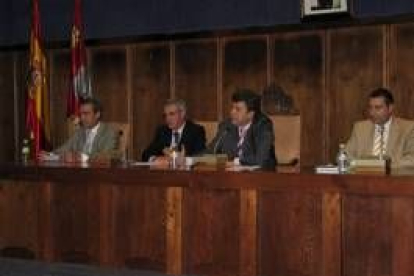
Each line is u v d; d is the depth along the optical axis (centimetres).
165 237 419
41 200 459
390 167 396
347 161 404
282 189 384
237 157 481
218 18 695
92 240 442
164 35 722
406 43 609
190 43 710
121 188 431
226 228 401
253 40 678
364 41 627
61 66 779
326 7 638
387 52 616
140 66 738
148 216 423
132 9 739
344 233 369
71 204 448
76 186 446
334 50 641
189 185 409
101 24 756
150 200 422
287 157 509
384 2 616
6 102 805
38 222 461
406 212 352
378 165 381
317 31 647
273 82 668
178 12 715
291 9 659
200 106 706
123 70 746
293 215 382
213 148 501
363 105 627
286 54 662
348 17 628
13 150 805
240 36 684
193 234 411
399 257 355
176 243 415
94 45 761
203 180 405
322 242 375
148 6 730
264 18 672
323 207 374
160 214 420
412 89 607
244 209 396
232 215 399
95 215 440
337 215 370
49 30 782
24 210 466
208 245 407
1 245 476
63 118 777
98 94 761
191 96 711
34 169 459
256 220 393
